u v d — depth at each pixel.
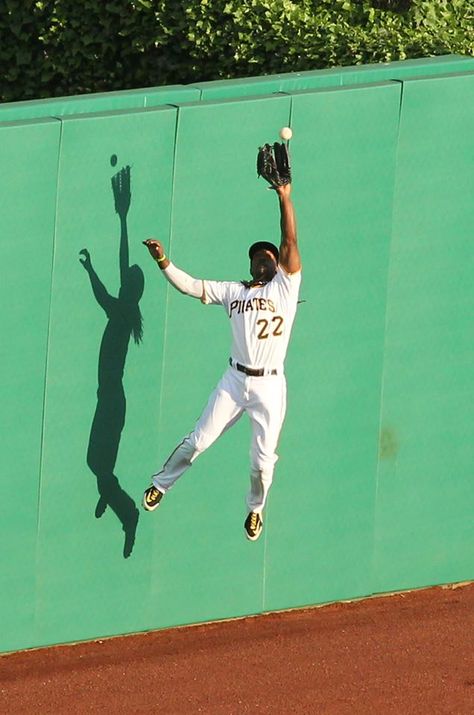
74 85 57.75
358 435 42.88
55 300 38.38
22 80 58.19
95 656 40.75
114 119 37.62
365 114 40.28
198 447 38.84
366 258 41.50
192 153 38.75
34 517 39.66
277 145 36.06
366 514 43.66
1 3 56.78
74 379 39.19
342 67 43.91
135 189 38.44
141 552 41.25
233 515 42.06
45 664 40.19
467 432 44.38
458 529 45.09
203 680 39.56
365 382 42.56
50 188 37.44
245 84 41.34
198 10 53.25
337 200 40.69
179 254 39.41
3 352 38.12
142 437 40.44
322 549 43.41
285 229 36.62
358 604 44.28
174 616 42.22
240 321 37.78
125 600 41.47
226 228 39.69
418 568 44.88
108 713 37.62
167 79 56.00
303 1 55.00
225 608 42.75
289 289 37.47
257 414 38.31
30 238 37.59
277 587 43.22
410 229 41.88
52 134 37.03
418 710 38.12
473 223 42.62
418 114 40.94
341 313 41.69
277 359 38.09
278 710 37.97
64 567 40.41
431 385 43.47
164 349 40.06
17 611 40.16
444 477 44.44
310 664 40.62
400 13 55.81
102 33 56.00
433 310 42.84
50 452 39.41
